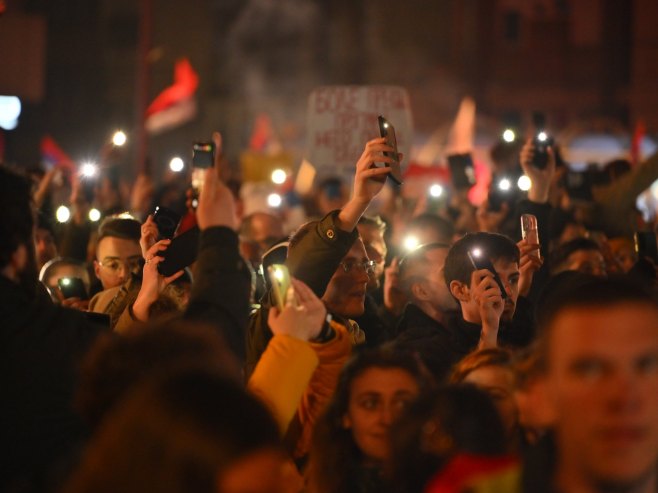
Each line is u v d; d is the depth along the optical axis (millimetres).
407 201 22875
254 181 33812
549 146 14750
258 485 4566
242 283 7461
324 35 88688
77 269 14977
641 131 33781
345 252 10219
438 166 29359
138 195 25531
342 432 7805
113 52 87500
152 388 4719
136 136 84188
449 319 11203
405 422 5754
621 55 87000
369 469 7672
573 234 17875
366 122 21531
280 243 12000
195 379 4719
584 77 87312
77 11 87250
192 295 7363
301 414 8906
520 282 12586
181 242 9570
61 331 7285
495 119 87438
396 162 10281
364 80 88000
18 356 7098
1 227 7281
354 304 11422
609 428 4895
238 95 88375
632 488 4977
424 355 10375
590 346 4945
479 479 4832
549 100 87438
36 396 7105
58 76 86688
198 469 4516
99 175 28328
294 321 7664
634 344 4930
